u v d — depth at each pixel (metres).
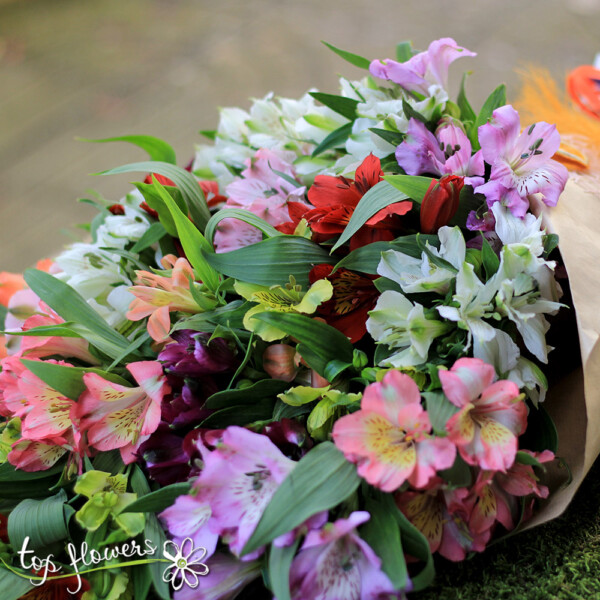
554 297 0.79
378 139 0.86
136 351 0.84
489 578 0.79
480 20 2.68
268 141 0.94
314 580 0.74
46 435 0.81
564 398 0.83
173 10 3.27
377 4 2.97
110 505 0.79
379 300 0.78
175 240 0.90
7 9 3.36
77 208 2.19
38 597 0.80
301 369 0.80
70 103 2.69
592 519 0.82
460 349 0.77
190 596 0.76
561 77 0.98
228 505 0.75
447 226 0.81
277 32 2.94
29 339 0.83
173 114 2.56
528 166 0.81
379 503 0.76
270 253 0.81
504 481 0.77
